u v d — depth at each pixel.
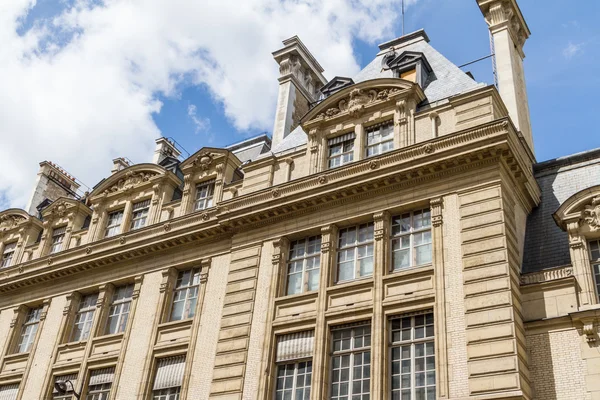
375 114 27.48
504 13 31.03
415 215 24.45
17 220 40.47
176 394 26.69
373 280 23.50
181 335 28.02
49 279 34.84
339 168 26.30
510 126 23.36
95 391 29.16
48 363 31.48
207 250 29.73
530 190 25.11
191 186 32.69
